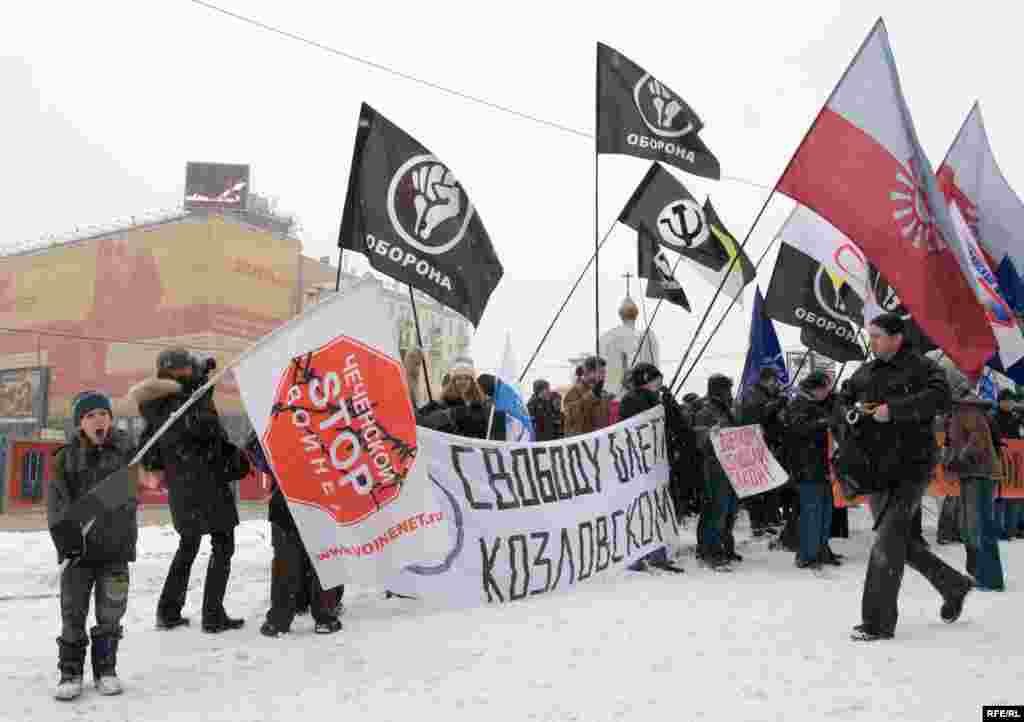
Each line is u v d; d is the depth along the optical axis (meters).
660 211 10.15
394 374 5.20
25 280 67.62
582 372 8.98
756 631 5.29
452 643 5.14
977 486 7.01
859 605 6.13
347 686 4.27
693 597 6.48
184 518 5.55
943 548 9.77
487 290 8.01
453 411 7.45
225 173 64.06
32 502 14.16
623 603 6.26
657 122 9.77
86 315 63.66
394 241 7.63
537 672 4.46
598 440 7.69
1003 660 4.55
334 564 4.92
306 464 4.95
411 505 5.14
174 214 62.81
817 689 4.07
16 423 64.75
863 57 6.66
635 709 3.83
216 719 3.79
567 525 7.18
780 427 8.93
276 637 5.38
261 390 4.91
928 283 6.22
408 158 7.78
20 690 4.27
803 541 8.02
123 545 4.33
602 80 9.70
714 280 10.30
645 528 7.83
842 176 6.57
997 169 9.51
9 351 67.31
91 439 4.40
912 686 4.09
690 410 10.09
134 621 5.94
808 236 10.37
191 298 58.53
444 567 6.39
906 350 5.25
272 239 61.81
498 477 6.88
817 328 10.48
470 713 3.82
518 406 7.71
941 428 8.97
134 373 60.22
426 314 61.56
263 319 60.66
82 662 4.21
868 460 5.14
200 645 5.18
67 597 4.21
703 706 3.85
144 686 4.32
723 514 8.17
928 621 5.59
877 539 5.16
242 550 9.95
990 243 9.37
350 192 7.56
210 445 5.65
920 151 6.38
